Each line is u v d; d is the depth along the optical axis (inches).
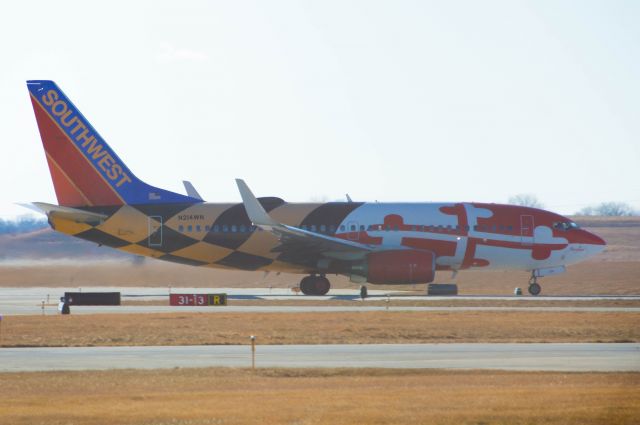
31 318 5211.6
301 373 3166.8
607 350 3831.2
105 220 7317.9
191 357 3649.1
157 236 7327.8
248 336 4338.1
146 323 4896.7
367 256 7298.2
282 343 4111.7
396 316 5260.8
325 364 3425.2
